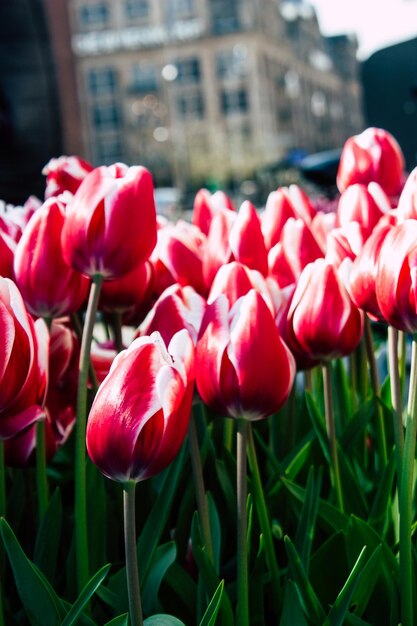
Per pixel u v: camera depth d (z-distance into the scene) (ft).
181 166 108.17
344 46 178.19
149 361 1.73
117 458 1.73
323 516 2.18
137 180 2.03
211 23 119.55
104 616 2.13
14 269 2.18
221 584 1.83
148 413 1.71
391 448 2.51
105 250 2.03
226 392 1.89
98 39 120.26
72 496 2.71
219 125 117.80
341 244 2.38
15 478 2.39
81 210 2.03
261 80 118.93
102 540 2.23
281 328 2.21
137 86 119.44
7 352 1.83
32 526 2.39
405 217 2.22
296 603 1.92
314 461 2.46
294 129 134.21
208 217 2.87
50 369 2.39
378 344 4.04
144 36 119.55
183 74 119.14
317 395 2.82
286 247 2.39
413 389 1.98
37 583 1.88
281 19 132.87
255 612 2.12
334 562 2.16
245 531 1.95
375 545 2.07
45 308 2.18
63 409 2.44
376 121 6.38
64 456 2.73
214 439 2.64
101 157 119.44
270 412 1.91
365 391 2.82
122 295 2.42
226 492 2.34
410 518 2.00
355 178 2.87
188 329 2.06
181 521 2.32
